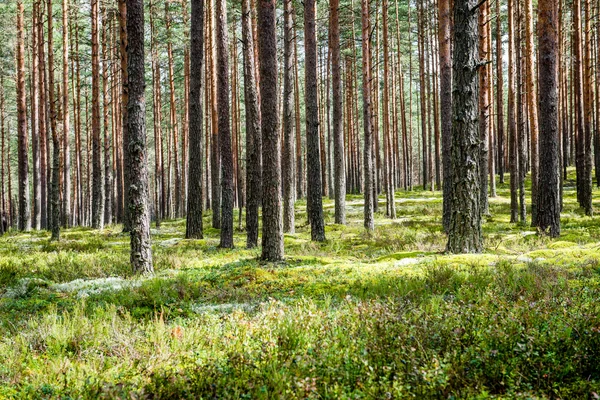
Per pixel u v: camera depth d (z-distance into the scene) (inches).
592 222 700.0
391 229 796.6
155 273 441.4
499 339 171.3
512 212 816.9
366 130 818.2
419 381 141.6
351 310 228.7
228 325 226.4
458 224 442.0
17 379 175.5
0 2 1278.3
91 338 224.4
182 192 1486.2
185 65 1437.0
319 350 170.9
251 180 621.9
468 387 138.6
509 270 322.7
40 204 1270.9
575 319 185.5
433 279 309.3
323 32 1545.3
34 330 236.8
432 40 1668.3
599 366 154.5
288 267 434.6
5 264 473.4
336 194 911.7
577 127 1076.5
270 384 147.6
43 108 1289.4
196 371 161.2
